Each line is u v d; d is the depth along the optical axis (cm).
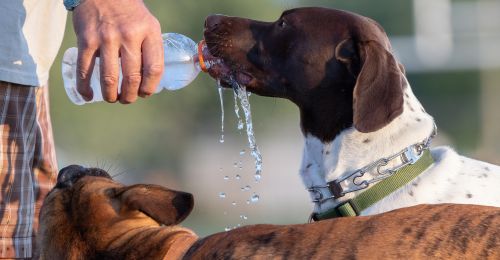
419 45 5259
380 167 1016
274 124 4722
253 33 1114
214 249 780
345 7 6325
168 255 803
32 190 1041
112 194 867
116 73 936
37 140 1072
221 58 1125
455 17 5494
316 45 1062
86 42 936
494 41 5494
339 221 768
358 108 998
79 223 852
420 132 1024
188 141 4775
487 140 6172
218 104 4794
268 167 4803
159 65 941
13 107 1007
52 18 1056
